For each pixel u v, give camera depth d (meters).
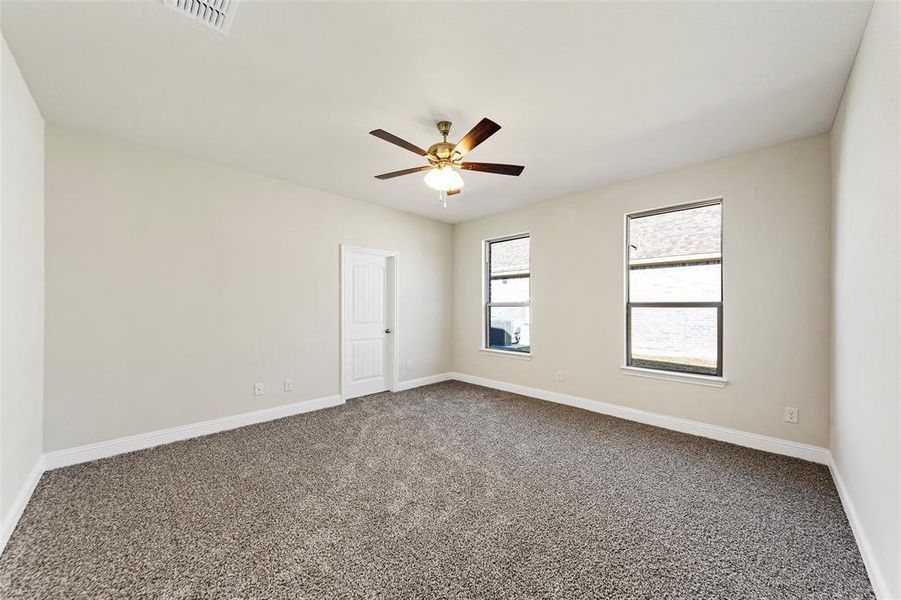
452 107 2.42
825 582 1.60
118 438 2.90
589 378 4.15
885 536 1.47
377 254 4.80
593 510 2.14
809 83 2.14
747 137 2.84
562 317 4.40
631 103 2.37
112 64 1.99
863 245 1.82
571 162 3.33
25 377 2.20
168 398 3.15
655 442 3.18
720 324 3.30
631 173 3.61
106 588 1.54
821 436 2.78
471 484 2.44
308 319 4.08
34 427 2.38
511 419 3.81
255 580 1.59
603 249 4.02
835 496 2.29
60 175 2.67
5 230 1.87
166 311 3.14
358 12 1.62
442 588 1.55
